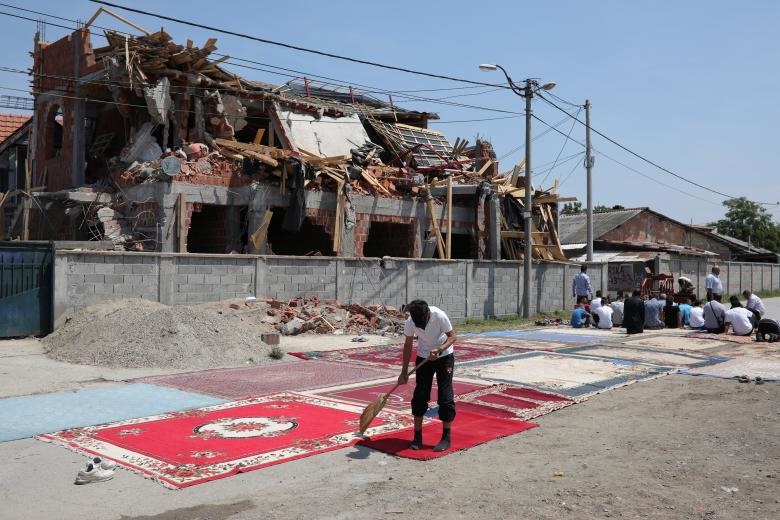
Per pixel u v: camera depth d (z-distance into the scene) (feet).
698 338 58.44
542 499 17.99
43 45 90.07
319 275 62.59
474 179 99.40
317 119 93.86
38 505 17.12
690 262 123.24
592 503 17.72
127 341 40.50
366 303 66.23
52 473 19.57
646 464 21.40
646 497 18.22
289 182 77.20
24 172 106.32
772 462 21.72
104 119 89.45
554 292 90.84
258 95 86.74
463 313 76.38
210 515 16.61
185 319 42.78
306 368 39.73
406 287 69.97
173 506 17.15
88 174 87.86
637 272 110.73
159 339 40.57
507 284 82.43
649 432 25.82
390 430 24.98
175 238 69.15
